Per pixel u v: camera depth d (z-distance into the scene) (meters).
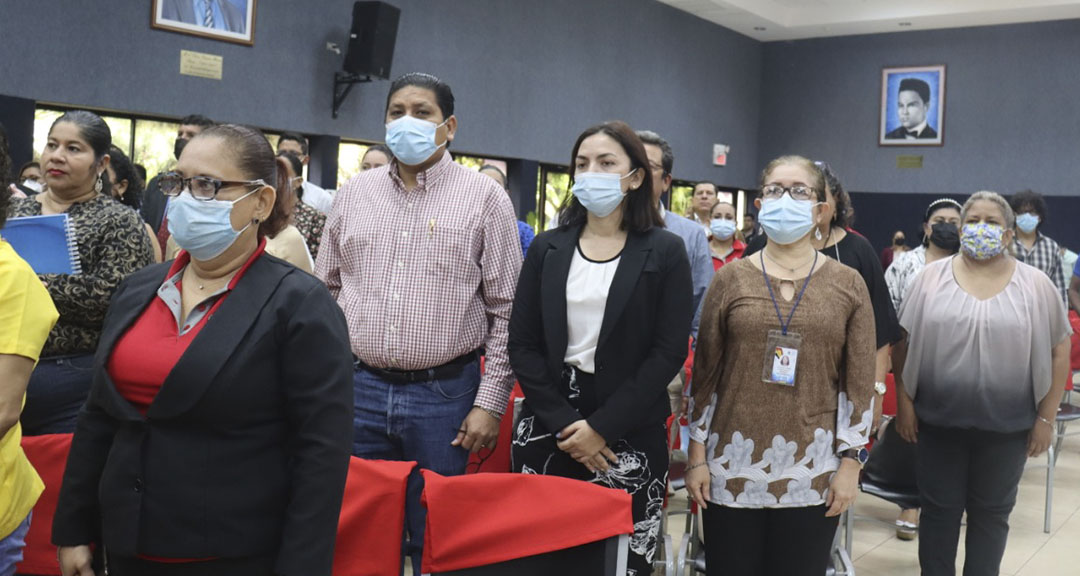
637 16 12.70
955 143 14.40
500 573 2.02
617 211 2.63
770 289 2.56
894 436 3.67
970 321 3.12
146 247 2.71
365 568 2.09
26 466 1.94
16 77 6.74
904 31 14.66
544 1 11.20
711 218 6.73
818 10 14.45
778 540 2.59
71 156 2.66
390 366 2.65
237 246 1.70
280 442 1.69
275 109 8.45
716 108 14.57
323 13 8.77
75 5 7.03
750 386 2.56
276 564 1.63
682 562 2.88
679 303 2.54
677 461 3.68
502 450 3.53
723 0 13.13
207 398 1.59
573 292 2.56
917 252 4.87
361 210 2.78
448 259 2.67
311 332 1.66
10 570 2.01
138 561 1.65
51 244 2.51
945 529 3.24
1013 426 3.12
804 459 2.54
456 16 10.09
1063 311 3.16
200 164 1.64
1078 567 4.25
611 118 12.36
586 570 2.05
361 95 9.19
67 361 2.60
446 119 2.75
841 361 2.61
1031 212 6.23
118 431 1.67
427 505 1.99
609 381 2.50
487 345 2.76
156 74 7.55
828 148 15.28
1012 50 13.98
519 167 11.09
